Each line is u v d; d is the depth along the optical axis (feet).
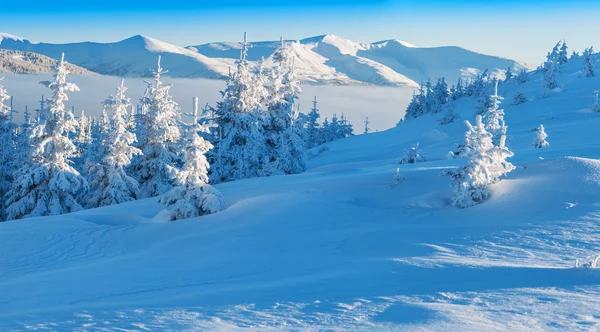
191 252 52.01
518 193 67.41
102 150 124.67
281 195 79.25
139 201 99.76
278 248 50.16
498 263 34.99
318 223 63.10
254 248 50.98
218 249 51.72
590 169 72.38
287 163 152.05
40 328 21.02
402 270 32.32
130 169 130.52
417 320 20.12
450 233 51.13
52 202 115.24
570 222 51.90
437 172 83.25
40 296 31.55
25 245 61.36
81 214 84.89
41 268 50.93
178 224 70.08
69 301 29.63
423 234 51.60
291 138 155.94
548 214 57.26
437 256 39.19
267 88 157.17
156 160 124.57
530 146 156.66
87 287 34.35
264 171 145.28
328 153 293.02
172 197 78.54
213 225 67.15
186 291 30.58
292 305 23.81
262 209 72.02
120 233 68.49
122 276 38.91
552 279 27.17
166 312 23.26
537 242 44.19
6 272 49.24
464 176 67.82
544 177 72.38
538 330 18.35
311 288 27.89
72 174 115.24
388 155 240.12
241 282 33.24
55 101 111.86
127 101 119.96
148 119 125.39
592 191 63.57
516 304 22.03
